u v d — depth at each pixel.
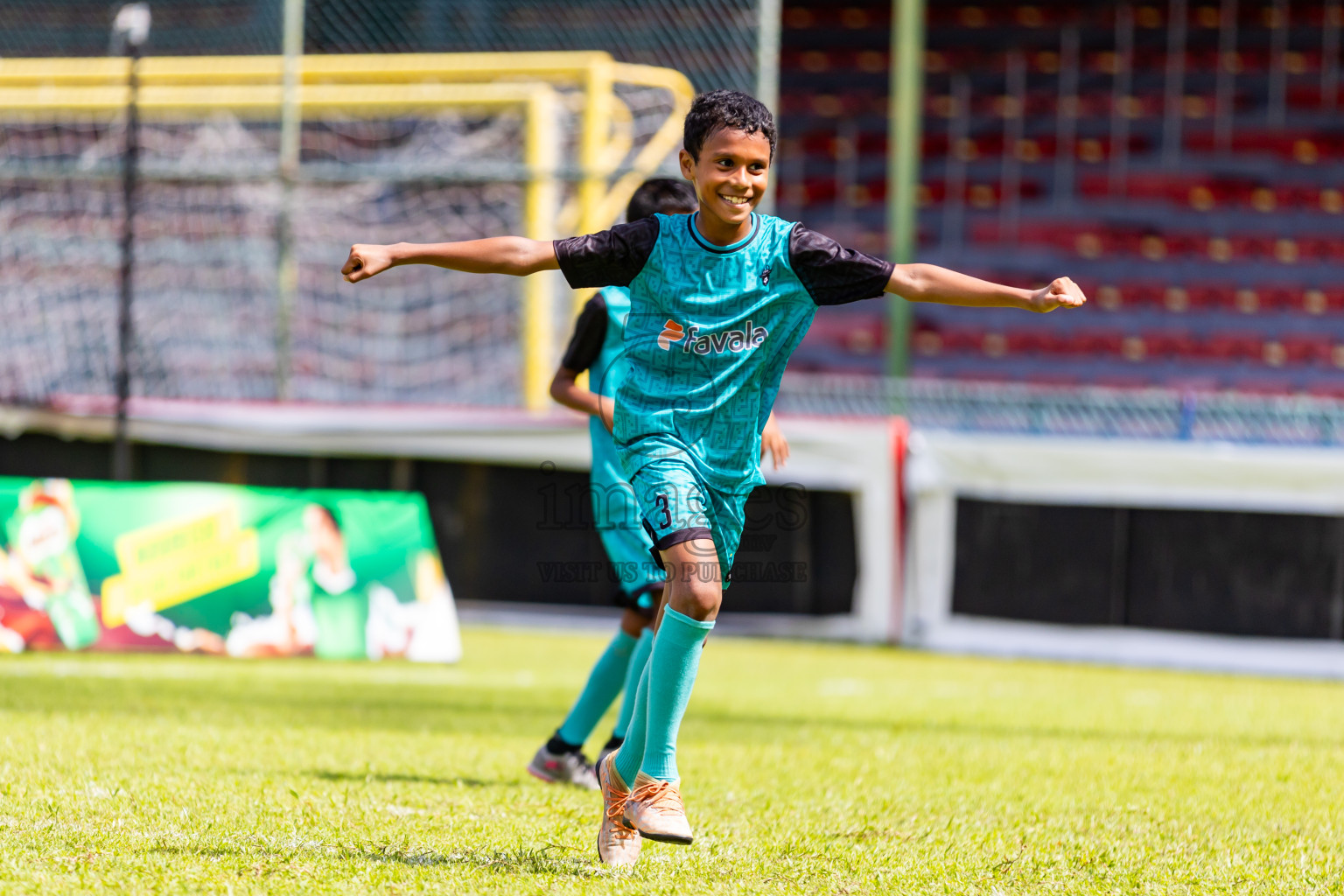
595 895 8.65
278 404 35.44
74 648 25.84
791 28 65.94
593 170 36.22
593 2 44.03
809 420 34.09
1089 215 61.06
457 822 11.16
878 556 32.06
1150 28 63.09
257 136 45.59
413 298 43.94
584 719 14.21
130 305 32.16
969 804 13.01
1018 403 39.84
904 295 9.53
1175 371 56.12
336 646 27.17
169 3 47.22
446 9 45.31
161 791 11.90
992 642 31.52
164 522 26.75
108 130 44.84
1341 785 14.66
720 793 13.43
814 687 25.20
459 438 33.50
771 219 9.75
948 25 64.75
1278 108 62.12
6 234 42.38
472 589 33.69
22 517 26.19
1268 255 58.97
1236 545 30.28
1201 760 16.42
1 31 48.72
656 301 9.62
